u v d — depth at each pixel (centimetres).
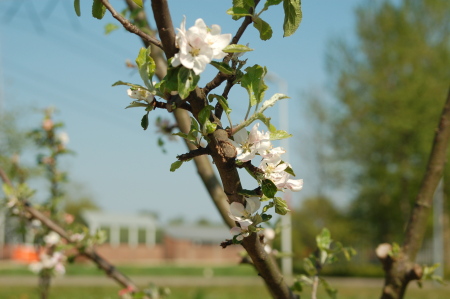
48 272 573
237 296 1530
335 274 3294
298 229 3397
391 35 3095
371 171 3111
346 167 3198
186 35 150
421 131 2958
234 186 169
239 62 168
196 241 5669
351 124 3122
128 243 5066
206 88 167
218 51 153
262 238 188
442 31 3091
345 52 3152
